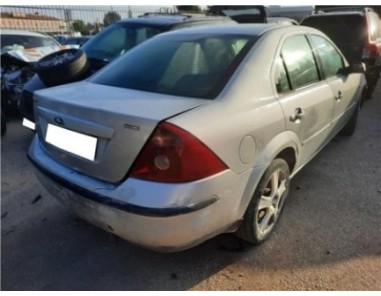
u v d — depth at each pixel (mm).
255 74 2191
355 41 6352
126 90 2215
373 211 2822
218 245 2404
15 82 5379
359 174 3525
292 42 2697
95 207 1864
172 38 2705
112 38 5082
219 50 2338
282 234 2523
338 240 2455
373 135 4781
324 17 6715
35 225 2697
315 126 2875
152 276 2174
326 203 2951
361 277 2121
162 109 1814
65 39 12883
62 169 2104
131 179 1766
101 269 2238
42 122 2295
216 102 1945
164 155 1677
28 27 14000
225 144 1831
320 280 2105
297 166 2773
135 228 1763
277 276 2146
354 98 4105
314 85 2896
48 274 2205
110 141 1805
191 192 1698
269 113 2158
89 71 4273
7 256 2363
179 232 1743
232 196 1919
